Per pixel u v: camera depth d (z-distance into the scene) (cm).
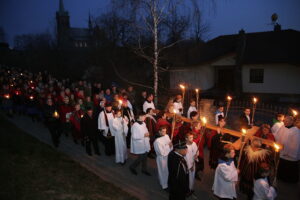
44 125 1311
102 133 961
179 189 534
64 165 786
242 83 2256
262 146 693
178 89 1989
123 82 1981
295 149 695
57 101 1225
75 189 624
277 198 635
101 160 886
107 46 2048
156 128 880
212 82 2409
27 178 641
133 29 1268
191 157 615
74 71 2902
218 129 731
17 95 1556
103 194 621
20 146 882
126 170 802
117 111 830
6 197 533
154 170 805
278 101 2059
